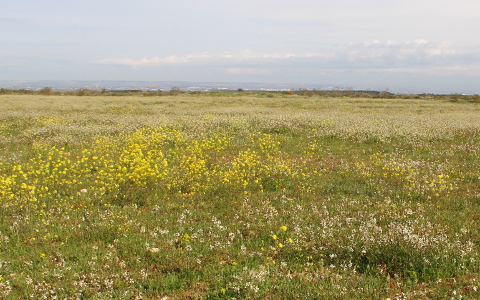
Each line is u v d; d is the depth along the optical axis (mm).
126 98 44906
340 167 10500
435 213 6703
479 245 5367
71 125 18500
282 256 5230
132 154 10945
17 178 8930
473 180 8938
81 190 8008
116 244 5473
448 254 4945
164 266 4898
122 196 7785
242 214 6805
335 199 7688
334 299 4059
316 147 13727
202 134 15805
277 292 4234
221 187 8453
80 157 11633
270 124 19250
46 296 4141
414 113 28531
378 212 6809
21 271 4676
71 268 4742
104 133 16391
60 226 6059
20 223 6137
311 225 6180
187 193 8156
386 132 16250
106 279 4477
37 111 24984
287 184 8781
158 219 6500
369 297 4133
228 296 4164
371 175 9539
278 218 6594
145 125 18469
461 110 32156
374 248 5125
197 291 4336
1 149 12695
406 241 5082
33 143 13594
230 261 5039
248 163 10203
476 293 4156
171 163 10867
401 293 4199
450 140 14953
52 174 9031
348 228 6031
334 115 24625
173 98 46875
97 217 6512
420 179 8891
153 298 4199
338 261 4980
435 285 4383
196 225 6277
